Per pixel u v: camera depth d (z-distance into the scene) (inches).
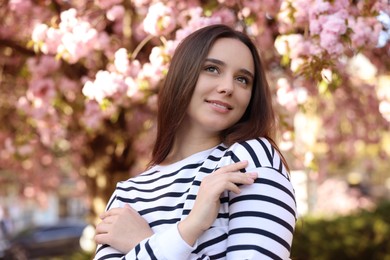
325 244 259.3
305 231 258.5
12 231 479.5
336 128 219.9
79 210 753.6
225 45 67.4
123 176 187.8
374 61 169.2
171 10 120.6
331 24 105.1
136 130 182.9
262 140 64.4
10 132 194.4
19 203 287.7
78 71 159.2
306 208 341.4
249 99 68.4
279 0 126.6
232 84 66.4
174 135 70.0
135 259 58.9
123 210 64.9
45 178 262.2
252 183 59.1
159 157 70.8
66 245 492.7
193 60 67.1
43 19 144.3
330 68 111.0
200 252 59.1
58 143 219.3
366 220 277.7
